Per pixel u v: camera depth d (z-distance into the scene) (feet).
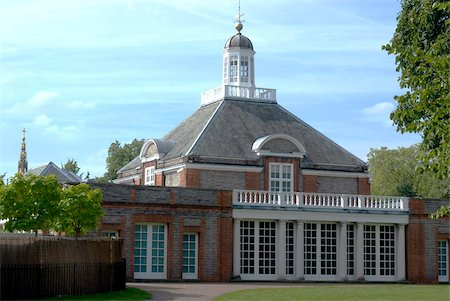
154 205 177.78
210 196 183.52
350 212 194.29
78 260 122.42
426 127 84.48
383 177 341.00
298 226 190.19
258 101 225.76
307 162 209.56
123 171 246.47
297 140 207.10
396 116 84.89
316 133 222.69
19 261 113.39
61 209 152.76
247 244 186.80
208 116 217.97
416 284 192.03
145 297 123.13
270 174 204.33
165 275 178.29
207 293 135.54
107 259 130.72
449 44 125.59
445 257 203.72
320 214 191.72
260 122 218.38
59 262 118.21
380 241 198.80
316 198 206.59
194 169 197.77
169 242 178.70
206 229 182.39
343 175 213.05
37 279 114.21
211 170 199.52
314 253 192.34
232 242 184.65
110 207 173.78
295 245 190.08
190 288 150.61
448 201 203.62
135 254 176.14
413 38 141.79
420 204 200.95
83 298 116.37
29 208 150.20
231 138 208.23
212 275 181.68
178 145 214.07
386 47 85.15
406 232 199.82
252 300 119.24
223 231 183.73
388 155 345.31
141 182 227.61
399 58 133.90
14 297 112.78
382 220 197.06
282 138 206.39
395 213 198.18
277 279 187.32
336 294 136.46
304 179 208.03
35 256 114.42
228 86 224.74
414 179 337.31
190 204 181.16
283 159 205.77
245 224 187.62
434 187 320.09
